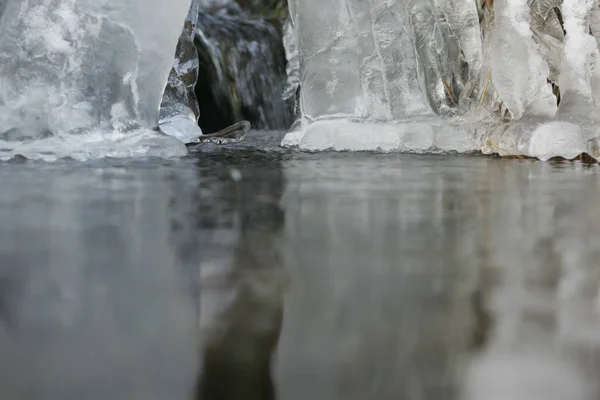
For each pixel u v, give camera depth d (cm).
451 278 69
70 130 216
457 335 52
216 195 135
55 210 115
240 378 44
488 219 107
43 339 51
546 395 42
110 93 221
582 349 49
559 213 113
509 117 268
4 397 40
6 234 93
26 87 212
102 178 165
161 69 233
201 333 52
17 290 64
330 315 57
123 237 91
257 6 657
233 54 536
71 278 69
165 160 214
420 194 138
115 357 47
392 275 71
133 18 220
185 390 42
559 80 251
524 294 63
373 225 101
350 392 42
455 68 284
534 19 271
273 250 83
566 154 229
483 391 42
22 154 208
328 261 77
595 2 251
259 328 53
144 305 60
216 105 522
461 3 279
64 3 213
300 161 217
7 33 212
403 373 44
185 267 74
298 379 44
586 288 65
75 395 41
